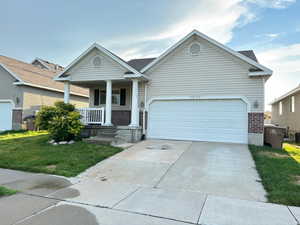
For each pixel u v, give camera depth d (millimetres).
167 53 11031
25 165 6539
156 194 4375
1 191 4387
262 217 3361
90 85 13875
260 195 4297
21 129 15461
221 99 10312
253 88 9828
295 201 3916
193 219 3289
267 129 10016
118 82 12273
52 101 18250
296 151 8805
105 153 7816
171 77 11188
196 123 10734
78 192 4469
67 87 12344
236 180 5199
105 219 3260
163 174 5715
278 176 5277
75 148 8602
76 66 11984
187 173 5766
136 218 3307
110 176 5621
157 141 10625
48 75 19812
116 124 13492
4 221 3168
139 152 8211
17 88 15797
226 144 9680
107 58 11398
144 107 11625
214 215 3426
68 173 5789
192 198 4156
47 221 3172
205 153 7934
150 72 11562
